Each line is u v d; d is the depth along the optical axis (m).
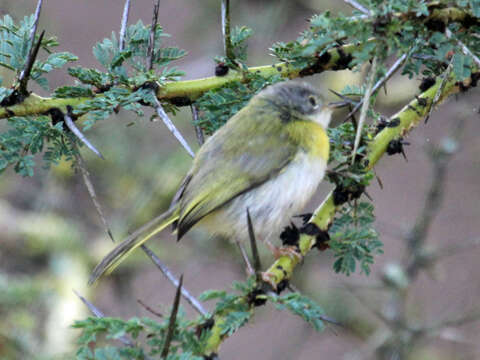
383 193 16.92
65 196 14.23
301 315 5.66
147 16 18.77
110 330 5.32
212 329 5.67
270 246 8.73
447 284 14.83
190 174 8.66
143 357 5.17
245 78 7.46
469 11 6.24
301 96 8.83
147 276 16.41
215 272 17.25
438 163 12.04
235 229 8.57
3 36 7.09
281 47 7.36
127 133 14.54
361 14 6.15
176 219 8.27
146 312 15.58
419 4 5.88
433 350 13.98
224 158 8.41
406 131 7.27
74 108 6.84
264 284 5.84
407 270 11.97
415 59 7.07
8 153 6.56
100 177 14.34
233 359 16.69
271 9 15.20
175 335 5.46
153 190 14.23
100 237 13.95
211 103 7.32
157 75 7.20
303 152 8.48
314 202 15.77
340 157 7.11
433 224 15.88
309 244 6.84
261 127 8.52
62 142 6.76
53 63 7.05
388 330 12.02
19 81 6.93
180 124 15.09
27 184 14.36
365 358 13.16
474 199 15.70
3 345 10.95
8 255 13.04
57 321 11.62
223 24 7.26
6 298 11.20
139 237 8.08
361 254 6.74
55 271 12.88
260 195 8.41
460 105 12.32
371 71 5.95
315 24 5.85
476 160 14.65
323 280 13.87
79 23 18.36
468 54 6.18
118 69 7.05
